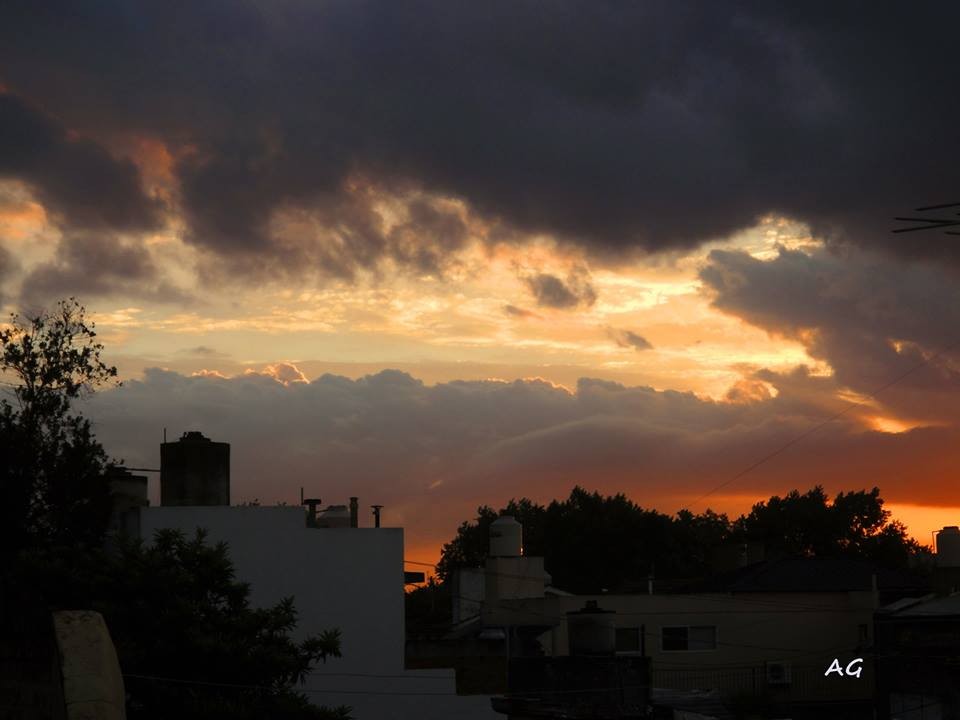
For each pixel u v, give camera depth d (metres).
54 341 54.44
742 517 148.50
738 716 62.34
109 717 22.00
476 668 48.31
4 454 51.34
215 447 47.12
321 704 45.34
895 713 59.38
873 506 143.50
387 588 46.44
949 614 58.94
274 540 46.03
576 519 141.00
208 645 33.06
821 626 69.69
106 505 51.38
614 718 44.84
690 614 68.31
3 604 25.42
